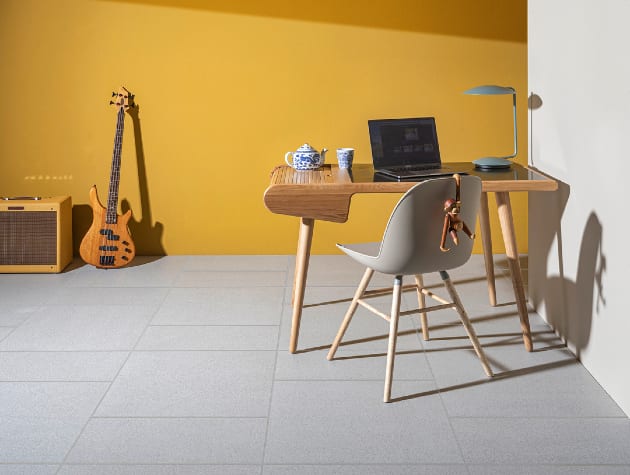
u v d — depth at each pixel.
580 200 3.08
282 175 3.36
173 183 4.94
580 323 3.13
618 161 2.66
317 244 5.00
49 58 4.78
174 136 4.88
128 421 2.65
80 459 2.40
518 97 4.85
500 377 3.00
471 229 2.86
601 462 2.36
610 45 2.69
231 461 2.38
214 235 5.01
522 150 4.91
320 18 4.77
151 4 4.74
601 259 2.86
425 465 2.36
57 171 4.90
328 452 2.44
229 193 4.96
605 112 2.76
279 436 2.54
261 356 3.23
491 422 2.63
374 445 2.48
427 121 3.66
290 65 4.81
